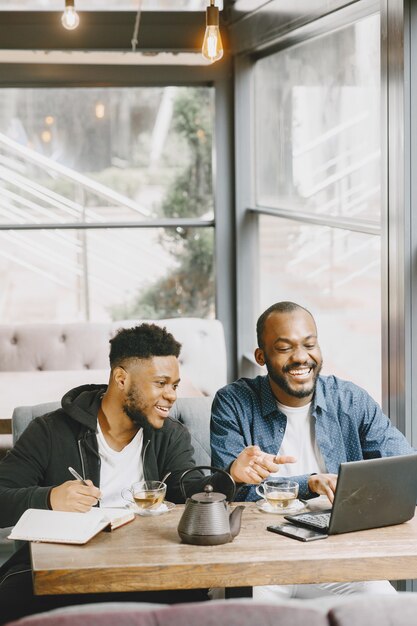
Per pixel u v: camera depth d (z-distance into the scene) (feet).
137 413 8.79
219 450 9.41
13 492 8.35
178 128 18.86
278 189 16.96
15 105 18.45
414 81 10.61
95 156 18.78
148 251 19.07
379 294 12.17
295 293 16.08
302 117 15.31
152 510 8.34
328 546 7.44
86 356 16.53
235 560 7.07
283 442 9.50
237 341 18.94
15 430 10.28
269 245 17.72
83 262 18.95
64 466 9.00
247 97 18.39
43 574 6.89
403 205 10.71
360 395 9.64
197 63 18.25
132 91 18.69
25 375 14.51
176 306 19.27
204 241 19.17
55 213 18.79
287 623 5.13
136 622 5.03
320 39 14.28
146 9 17.63
